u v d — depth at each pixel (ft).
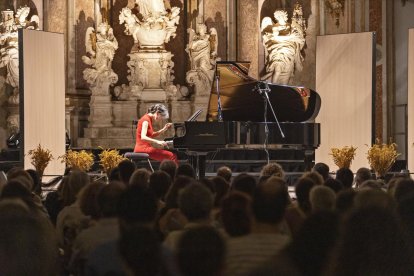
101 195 23.18
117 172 37.81
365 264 15.05
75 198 32.60
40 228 20.57
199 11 85.40
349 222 15.62
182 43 88.43
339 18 83.92
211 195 22.79
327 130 70.49
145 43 84.58
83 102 84.64
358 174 38.81
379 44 85.05
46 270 19.95
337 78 69.82
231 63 58.49
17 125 81.35
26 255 19.43
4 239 19.57
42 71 66.54
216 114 62.23
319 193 25.48
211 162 78.02
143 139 63.05
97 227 22.95
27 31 65.26
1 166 75.72
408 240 15.97
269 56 83.35
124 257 16.29
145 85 84.53
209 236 15.06
